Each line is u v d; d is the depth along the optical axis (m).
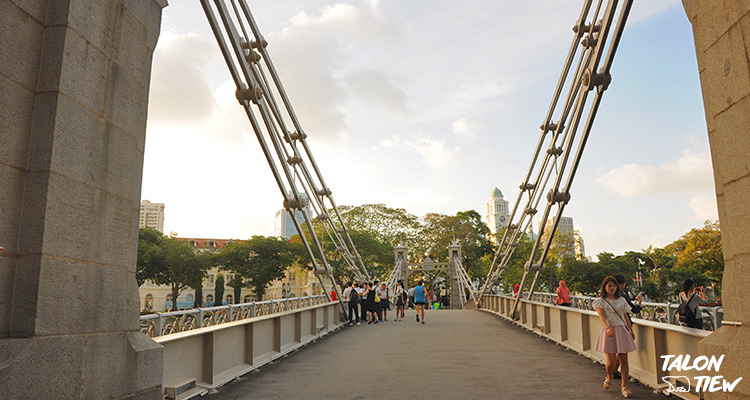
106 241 4.12
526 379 7.66
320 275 16.02
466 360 9.67
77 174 3.81
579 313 10.73
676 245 48.16
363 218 64.06
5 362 3.18
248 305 12.08
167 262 58.81
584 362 9.30
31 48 3.65
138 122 4.64
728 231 3.77
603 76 8.57
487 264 66.62
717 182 3.90
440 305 48.06
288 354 10.61
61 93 3.66
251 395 6.70
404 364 9.23
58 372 3.49
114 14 4.34
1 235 3.36
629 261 62.81
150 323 7.97
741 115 3.52
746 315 3.54
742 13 3.46
